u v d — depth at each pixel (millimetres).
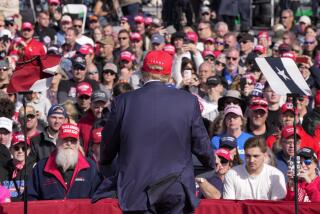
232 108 20922
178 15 40062
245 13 39719
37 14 39250
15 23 36438
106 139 14031
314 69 26984
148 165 13688
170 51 27750
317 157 19406
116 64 30125
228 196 17594
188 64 25922
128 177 13711
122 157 13852
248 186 17547
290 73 15336
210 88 24656
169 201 13672
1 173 19125
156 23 35375
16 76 16078
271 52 33719
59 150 17656
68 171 17688
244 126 21922
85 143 22125
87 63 28172
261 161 17500
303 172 17500
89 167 17812
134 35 32094
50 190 17594
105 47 31062
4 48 31859
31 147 20203
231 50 29000
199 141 13898
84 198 17562
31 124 21859
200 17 39531
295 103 15188
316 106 22969
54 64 16188
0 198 17031
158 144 13734
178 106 13859
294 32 38250
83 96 24141
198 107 14000
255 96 23422
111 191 14000
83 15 38781
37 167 17797
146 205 13609
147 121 13781
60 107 20609
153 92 13945
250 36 32469
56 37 35094
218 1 40406
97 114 22281
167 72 14102
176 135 13781
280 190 17453
